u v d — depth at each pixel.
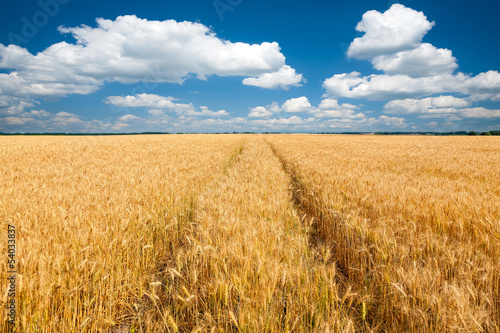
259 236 3.60
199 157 13.05
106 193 5.04
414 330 2.35
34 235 3.05
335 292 2.66
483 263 2.79
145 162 10.58
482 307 2.30
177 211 5.43
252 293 2.62
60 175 7.38
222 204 4.89
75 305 2.48
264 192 6.12
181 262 3.18
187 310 2.80
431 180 7.46
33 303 2.36
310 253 3.69
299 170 10.20
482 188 6.29
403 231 3.76
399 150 20.61
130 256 3.54
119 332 2.72
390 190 5.72
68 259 2.81
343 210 4.84
